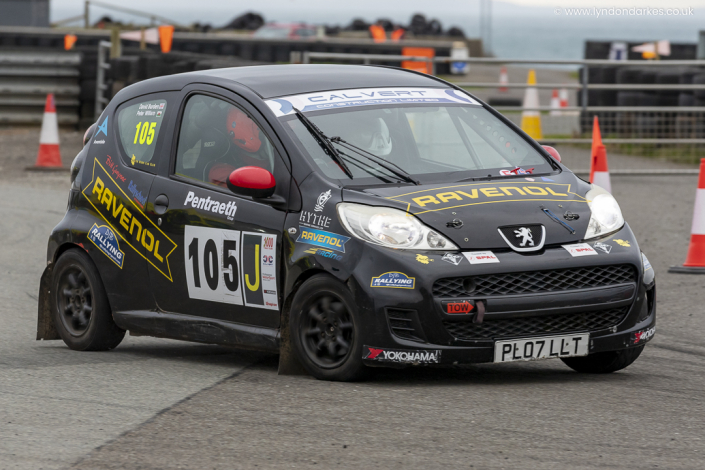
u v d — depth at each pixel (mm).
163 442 11242
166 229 15781
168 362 15953
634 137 43625
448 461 10422
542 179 14883
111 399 13242
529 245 13359
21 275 24328
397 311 13094
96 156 17375
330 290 13578
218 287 15125
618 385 13883
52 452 10930
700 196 24094
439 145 15477
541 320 13359
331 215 13734
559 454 10641
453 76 101125
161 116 16562
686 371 14938
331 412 12344
